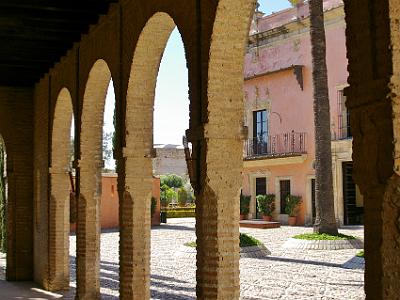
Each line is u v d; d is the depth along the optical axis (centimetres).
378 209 301
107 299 926
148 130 686
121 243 693
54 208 1016
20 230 1160
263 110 2634
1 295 977
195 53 508
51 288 1009
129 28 670
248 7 480
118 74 702
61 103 995
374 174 303
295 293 953
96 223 857
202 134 487
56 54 952
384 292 296
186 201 4256
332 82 2286
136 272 680
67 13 768
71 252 1694
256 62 2661
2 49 910
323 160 1590
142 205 688
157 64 668
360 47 313
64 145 1025
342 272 1159
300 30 2434
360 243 1556
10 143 1157
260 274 1148
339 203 2236
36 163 1142
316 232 1602
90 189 852
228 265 491
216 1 471
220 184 489
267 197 2530
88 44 824
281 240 1781
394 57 294
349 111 321
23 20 778
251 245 1423
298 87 2442
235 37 486
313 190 2380
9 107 1162
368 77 307
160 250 1633
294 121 2461
